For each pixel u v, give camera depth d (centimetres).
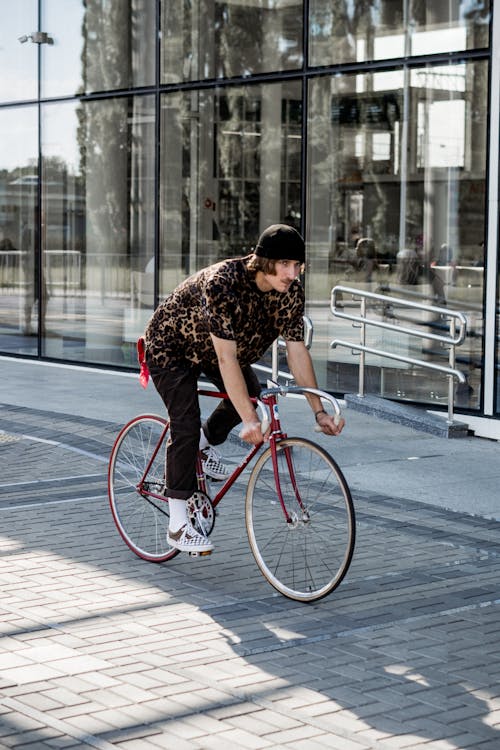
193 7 1393
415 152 1164
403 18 1172
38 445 976
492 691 446
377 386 1205
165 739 396
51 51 1567
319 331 1269
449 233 1131
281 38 1294
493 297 1083
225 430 597
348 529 535
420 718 418
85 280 1552
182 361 581
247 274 542
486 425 1075
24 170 1619
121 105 1488
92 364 1545
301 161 1277
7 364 1619
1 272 1667
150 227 1461
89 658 476
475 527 716
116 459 645
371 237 1210
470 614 541
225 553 643
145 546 629
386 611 545
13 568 608
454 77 1126
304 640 501
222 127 1366
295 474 559
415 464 920
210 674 460
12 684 446
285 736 400
